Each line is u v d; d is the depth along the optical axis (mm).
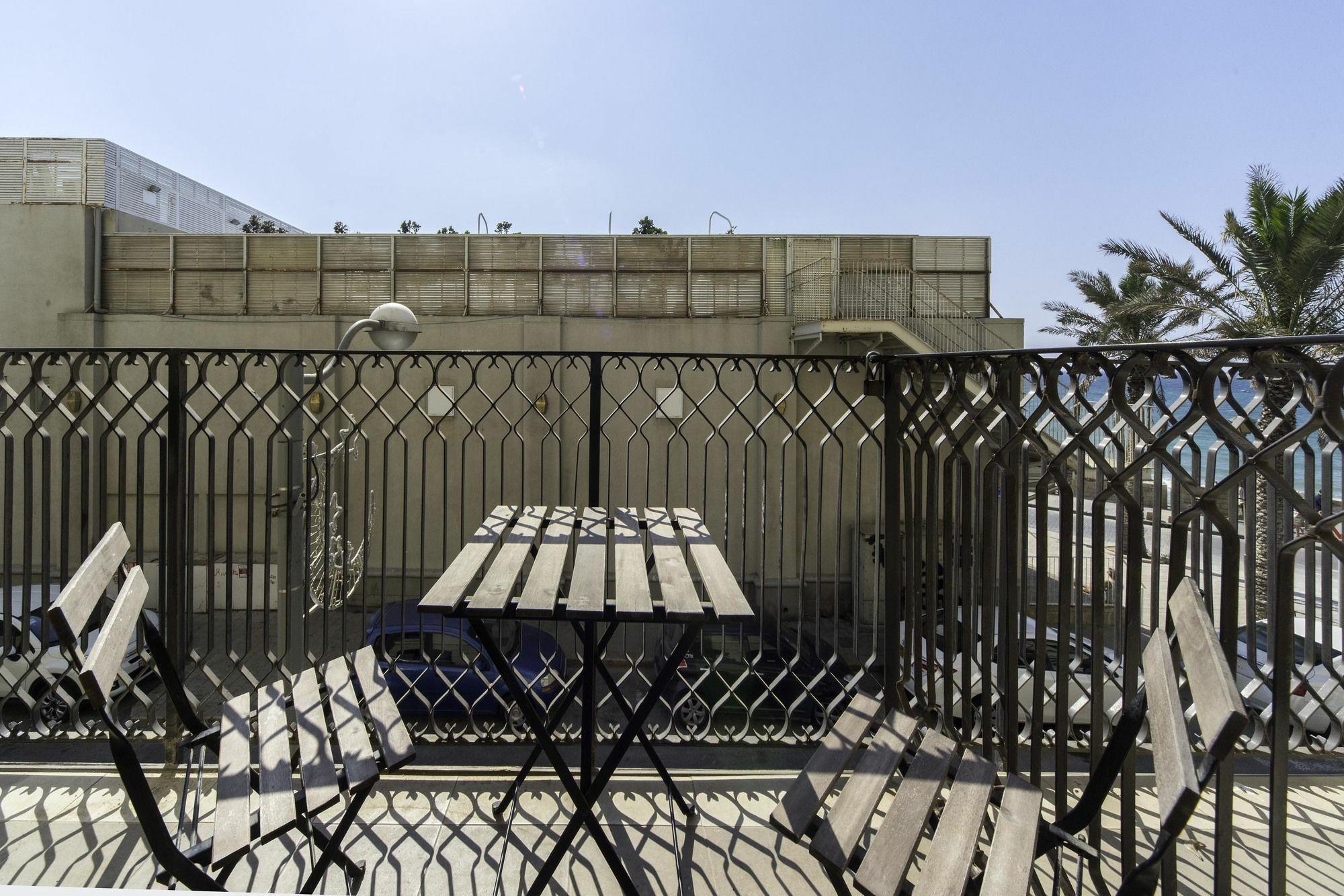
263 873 2195
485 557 2229
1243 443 1490
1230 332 12672
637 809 2553
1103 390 2082
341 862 2033
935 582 2484
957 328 14344
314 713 2168
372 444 10055
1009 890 1488
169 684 2191
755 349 14398
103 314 14133
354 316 14633
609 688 2568
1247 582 2363
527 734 2928
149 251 14500
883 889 1520
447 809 2533
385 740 2002
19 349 2707
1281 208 11352
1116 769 1629
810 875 2230
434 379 2953
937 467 2486
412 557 9805
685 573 2137
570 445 11109
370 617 7637
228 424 8844
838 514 2865
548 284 14750
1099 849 1853
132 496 9672
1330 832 2434
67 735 2777
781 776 2771
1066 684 1938
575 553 2297
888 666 2803
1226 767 1414
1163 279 13430
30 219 14117
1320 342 1339
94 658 1476
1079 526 2295
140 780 1482
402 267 14633
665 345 14297
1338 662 3160
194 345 14062
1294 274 11438
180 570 2758
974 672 3422
